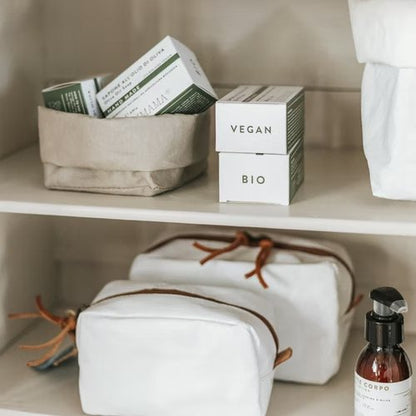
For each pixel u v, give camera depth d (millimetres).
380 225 1323
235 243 1579
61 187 1490
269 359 1390
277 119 1354
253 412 1369
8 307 1686
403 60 1254
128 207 1410
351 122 1714
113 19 1758
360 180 1526
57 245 1889
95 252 1881
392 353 1354
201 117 1486
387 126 1304
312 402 1514
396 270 1758
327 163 1634
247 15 1700
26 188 1512
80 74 1798
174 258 1586
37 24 1771
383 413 1351
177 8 1723
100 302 1450
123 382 1407
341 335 1577
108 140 1426
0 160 1675
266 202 1405
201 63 1739
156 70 1425
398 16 1240
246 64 1726
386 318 1345
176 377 1385
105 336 1397
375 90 1328
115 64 1780
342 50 1685
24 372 1606
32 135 1785
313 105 1719
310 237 1772
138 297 1427
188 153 1471
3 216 1645
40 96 1806
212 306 1397
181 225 1822
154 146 1427
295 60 1706
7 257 1669
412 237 1732
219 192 1414
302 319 1510
